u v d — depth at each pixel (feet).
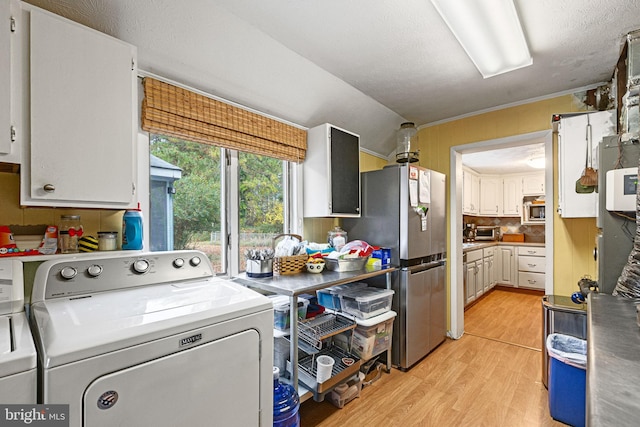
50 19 3.74
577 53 6.57
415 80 7.87
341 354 7.34
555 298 7.87
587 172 7.20
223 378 3.51
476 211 18.19
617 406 1.74
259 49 6.15
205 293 4.19
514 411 6.45
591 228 8.18
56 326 2.92
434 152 10.97
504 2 4.83
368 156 10.96
